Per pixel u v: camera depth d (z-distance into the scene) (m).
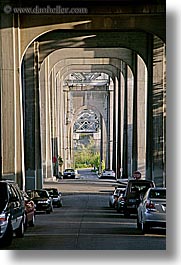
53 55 93.00
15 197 27.06
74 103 169.25
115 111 130.25
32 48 71.50
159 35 55.50
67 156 174.12
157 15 55.38
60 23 55.59
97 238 28.81
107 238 28.77
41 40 73.38
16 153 55.19
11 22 53.84
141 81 81.44
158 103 66.56
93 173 184.25
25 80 71.56
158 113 66.69
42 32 55.47
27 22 55.47
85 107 169.38
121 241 27.41
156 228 32.78
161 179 66.00
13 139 54.53
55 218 44.06
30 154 70.75
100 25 55.59
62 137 148.25
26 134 70.94
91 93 168.50
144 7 55.12
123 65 103.75
